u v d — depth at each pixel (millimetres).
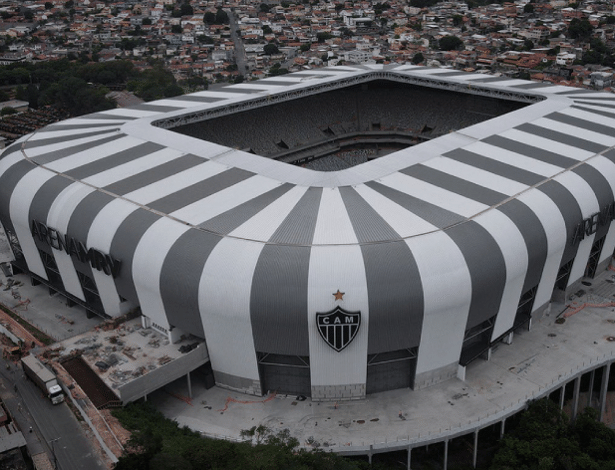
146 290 75500
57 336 85688
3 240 112312
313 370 70250
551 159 94000
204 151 98500
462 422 67500
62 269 91125
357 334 67562
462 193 82500
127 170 94062
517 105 139875
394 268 67688
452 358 73688
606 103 121375
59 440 63000
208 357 74125
